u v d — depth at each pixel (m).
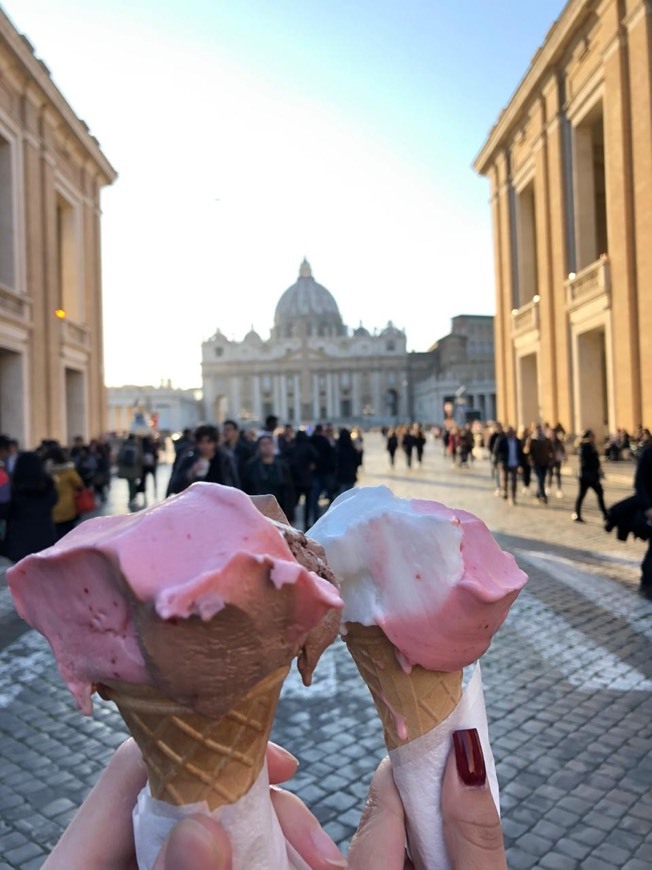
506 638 5.57
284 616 0.75
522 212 27.58
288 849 1.04
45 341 21.92
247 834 0.87
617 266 18.97
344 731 4.02
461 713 1.16
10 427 20.09
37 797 3.40
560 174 22.88
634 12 17.80
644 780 3.38
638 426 17.89
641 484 6.90
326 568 0.90
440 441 54.00
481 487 18.33
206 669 0.73
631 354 18.41
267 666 0.77
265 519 0.81
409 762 1.13
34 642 5.86
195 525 0.77
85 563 0.77
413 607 1.02
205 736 0.82
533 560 8.50
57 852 0.97
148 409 95.75
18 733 4.12
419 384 106.56
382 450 44.53
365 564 1.05
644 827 3.01
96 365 27.88
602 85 19.70
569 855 2.84
